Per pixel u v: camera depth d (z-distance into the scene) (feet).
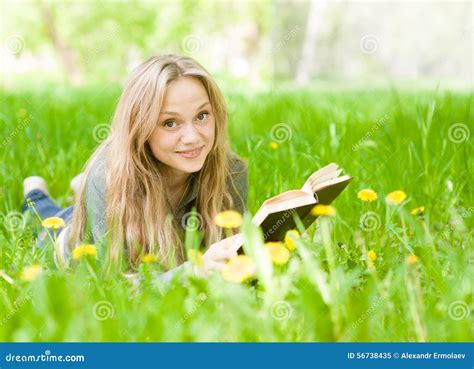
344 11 117.19
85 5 84.02
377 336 7.75
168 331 7.73
